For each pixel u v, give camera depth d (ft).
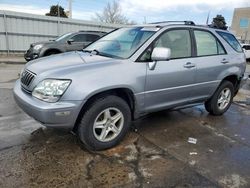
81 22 62.13
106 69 11.34
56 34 58.95
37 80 10.93
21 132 13.47
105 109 11.55
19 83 12.55
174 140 13.61
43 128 14.02
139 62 12.31
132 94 12.19
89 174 10.09
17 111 16.65
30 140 12.61
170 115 17.53
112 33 15.65
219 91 17.16
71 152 11.66
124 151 12.07
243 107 20.99
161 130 14.85
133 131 14.48
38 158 11.02
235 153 12.53
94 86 10.74
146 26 14.49
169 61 13.47
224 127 16.01
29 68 12.01
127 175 10.16
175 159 11.61
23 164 10.50
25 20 54.03
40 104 10.36
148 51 12.69
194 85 14.93
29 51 38.24
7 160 10.73
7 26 52.16
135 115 12.88
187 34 14.74
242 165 11.43
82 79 10.64
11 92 21.62
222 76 16.62
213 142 13.66
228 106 18.45
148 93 12.73
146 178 10.04
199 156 12.02
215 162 11.55
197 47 15.17
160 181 9.90
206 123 16.51
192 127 15.62
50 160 10.91
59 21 58.70
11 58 48.52
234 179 10.31
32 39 55.83
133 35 13.93
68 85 10.42
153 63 12.62
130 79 11.82
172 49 13.84
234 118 17.90
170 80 13.46
